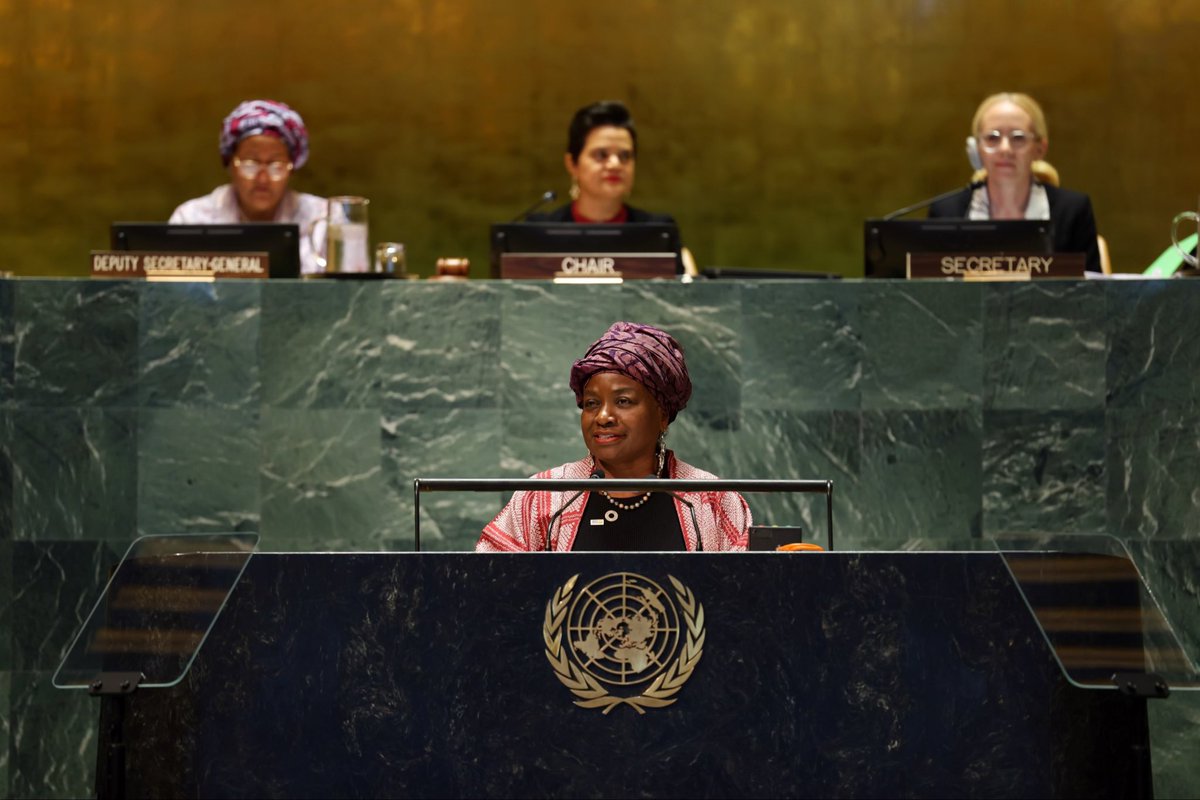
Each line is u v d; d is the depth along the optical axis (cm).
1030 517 1299
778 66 2784
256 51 2761
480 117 2780
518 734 637
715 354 1322
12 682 1230
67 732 1220
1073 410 1295
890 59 2777
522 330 1322
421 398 1318
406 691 640
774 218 2800
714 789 635
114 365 1284
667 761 636
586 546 899
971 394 1305
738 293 1319
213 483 1298
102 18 2756
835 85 2784
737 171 2797
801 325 1316
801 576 643
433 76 2777
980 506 1306
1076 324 1294
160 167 2769
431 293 1319
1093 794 632
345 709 639
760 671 639
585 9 2777
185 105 2767
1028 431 1300
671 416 927
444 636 642
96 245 2772
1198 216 1445
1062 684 636
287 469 1308
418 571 646
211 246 1394
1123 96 2756
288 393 1309
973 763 634
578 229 1409
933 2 2769
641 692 638
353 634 643
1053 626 630
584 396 914
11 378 1263
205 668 640
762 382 1318
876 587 642
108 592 649
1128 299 1290
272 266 1395
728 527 909
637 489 731
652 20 2780
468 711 639
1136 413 1289
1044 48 2761
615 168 1775
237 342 1302
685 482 736
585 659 640
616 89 2781
